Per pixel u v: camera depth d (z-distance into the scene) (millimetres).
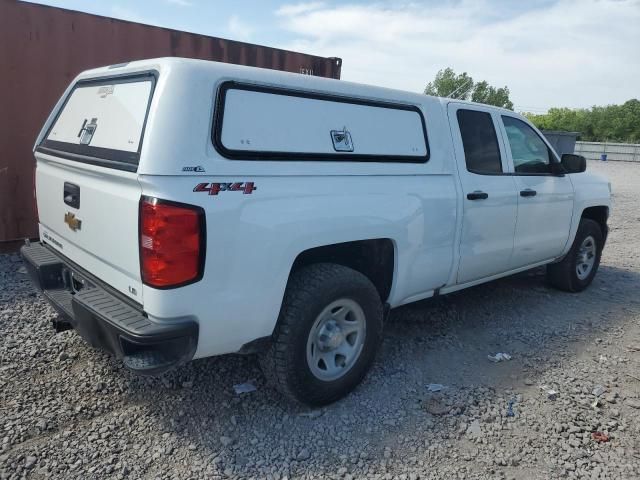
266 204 2703
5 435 2801
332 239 3021
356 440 2934
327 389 3145
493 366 3881
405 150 3531
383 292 3645
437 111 3836
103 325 2604
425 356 3986
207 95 2521
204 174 2477
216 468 2656
